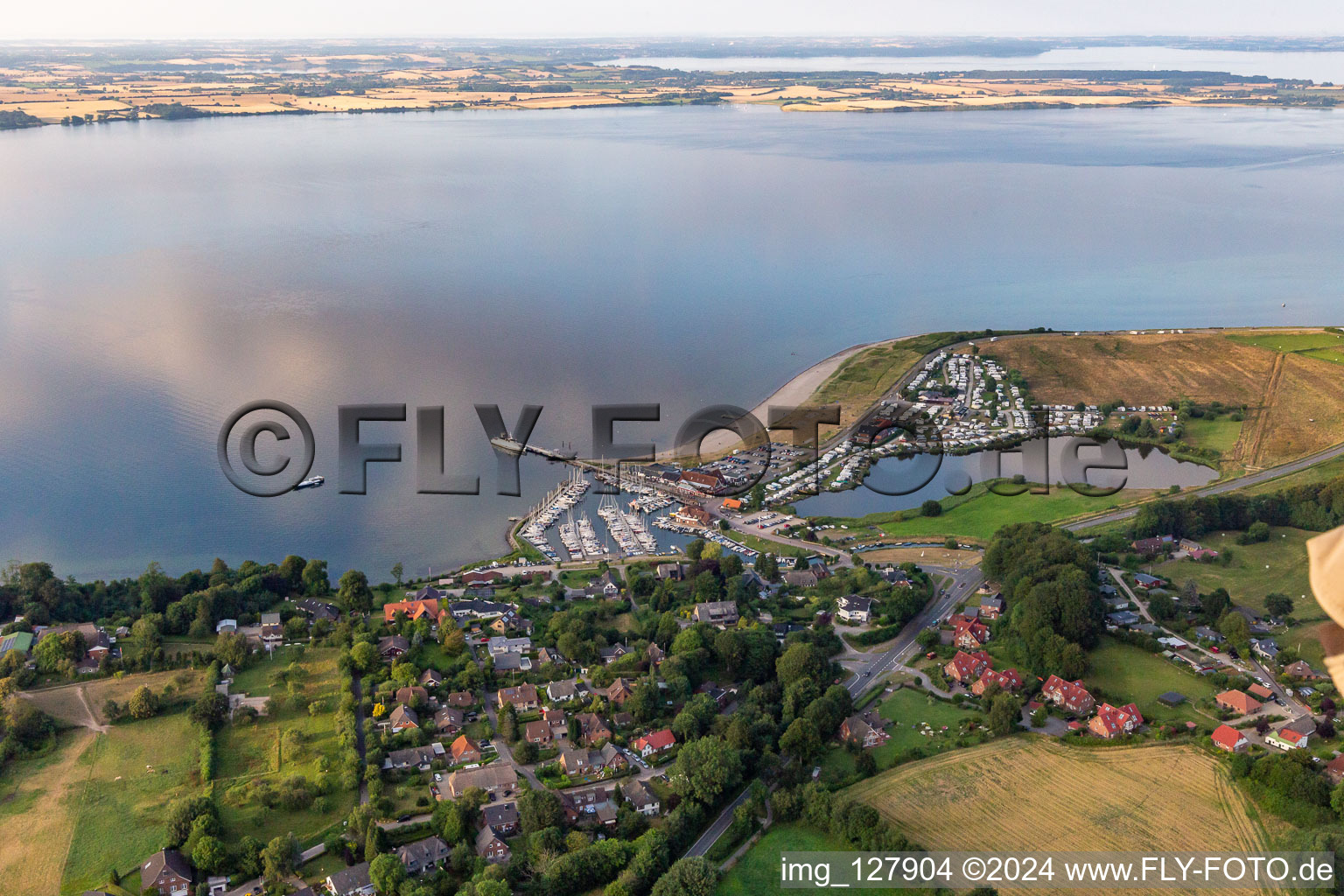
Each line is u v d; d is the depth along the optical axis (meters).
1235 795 161.12
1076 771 168.75
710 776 160.75
